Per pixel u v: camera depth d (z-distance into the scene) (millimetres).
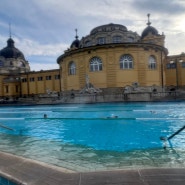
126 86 30812
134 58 32281
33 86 53031
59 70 49219
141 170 3959
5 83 55844
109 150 6594
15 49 70250
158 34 45156
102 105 24281
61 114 18188
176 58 39781
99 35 40719
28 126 12547
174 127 10633
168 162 5004
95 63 33625
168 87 37500
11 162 4707
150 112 16906
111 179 3607
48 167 4363
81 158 5613
